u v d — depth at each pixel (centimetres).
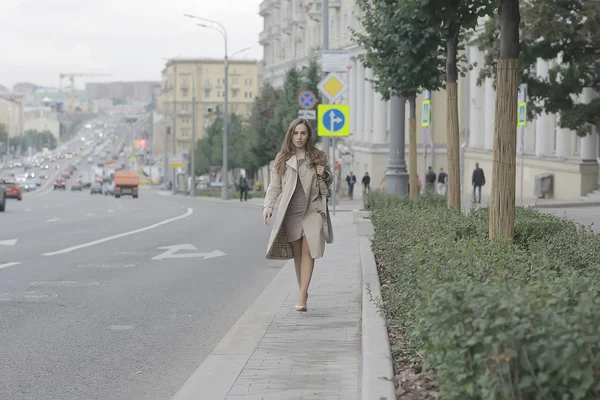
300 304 1177
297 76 8000
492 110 6206
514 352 506
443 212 1527
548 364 508
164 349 986
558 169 4916
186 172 13512
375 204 2628
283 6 11325
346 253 2016
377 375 677
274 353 912
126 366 898
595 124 3344
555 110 3378
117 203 7100
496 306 533
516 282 654
